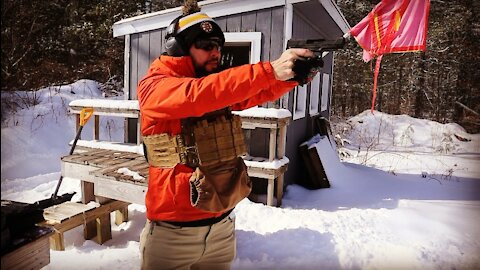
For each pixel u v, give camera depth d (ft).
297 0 15.49
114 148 16.84
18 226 5.43
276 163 14.53
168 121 5.03
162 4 42.45
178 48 5.09
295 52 4.01
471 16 46.09
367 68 52.80
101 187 11.02
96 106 17.53
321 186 18.13
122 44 40.83
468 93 48.96
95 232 11.32
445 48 48.34
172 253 5.31
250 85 4.03
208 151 5.03
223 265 5.87
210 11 16.74
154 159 5.26
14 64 28.07
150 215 5.38
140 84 4.93
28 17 29.78
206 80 4.18
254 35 16.12
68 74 39.32
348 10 49.24
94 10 39.81
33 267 5.44
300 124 20.07
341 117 46.29
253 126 14.61
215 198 5.00
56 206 11.08
